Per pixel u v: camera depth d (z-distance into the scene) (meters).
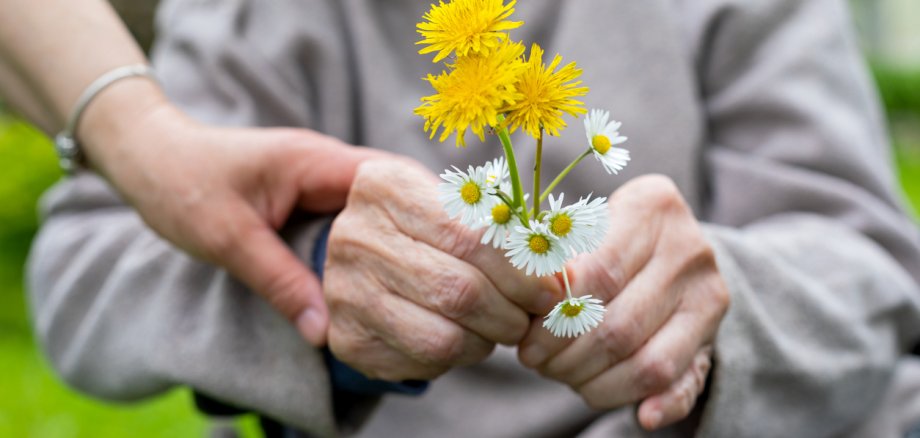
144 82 0.78
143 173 0.76
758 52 0.88
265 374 0.77
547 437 0.83
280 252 0.75
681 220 0.70
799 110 0.86
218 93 0.88
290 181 0.76
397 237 0.68
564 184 0.86
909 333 0.84
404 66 0.90
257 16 0.90
